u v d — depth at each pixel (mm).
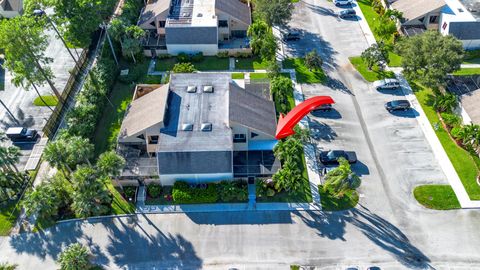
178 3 83000
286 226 52500
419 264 48531
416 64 66438
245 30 82375
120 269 48781
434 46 65688
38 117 68125
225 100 61375
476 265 48219
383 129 64375
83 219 53438
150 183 56719
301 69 75562
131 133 58062
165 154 53500
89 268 47781
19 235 52250
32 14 75938
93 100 65688
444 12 79500
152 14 81062
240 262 49062
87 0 70375
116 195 56062
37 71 64812
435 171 58000
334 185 50875
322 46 81188
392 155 60438
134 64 77688
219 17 79312
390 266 48406
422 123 65062
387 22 79250
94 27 73375
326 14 90250
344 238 51094
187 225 52844
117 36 73188
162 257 49812
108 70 71250
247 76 74312
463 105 63531
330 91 71062
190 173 54750
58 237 51875
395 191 55875
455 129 61406
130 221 53312
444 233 51312
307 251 49938
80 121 62656
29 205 49969
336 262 48812
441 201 54344
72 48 82188
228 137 55594
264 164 57406
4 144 63438
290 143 57688
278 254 49750
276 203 54906
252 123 58438
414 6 83562
